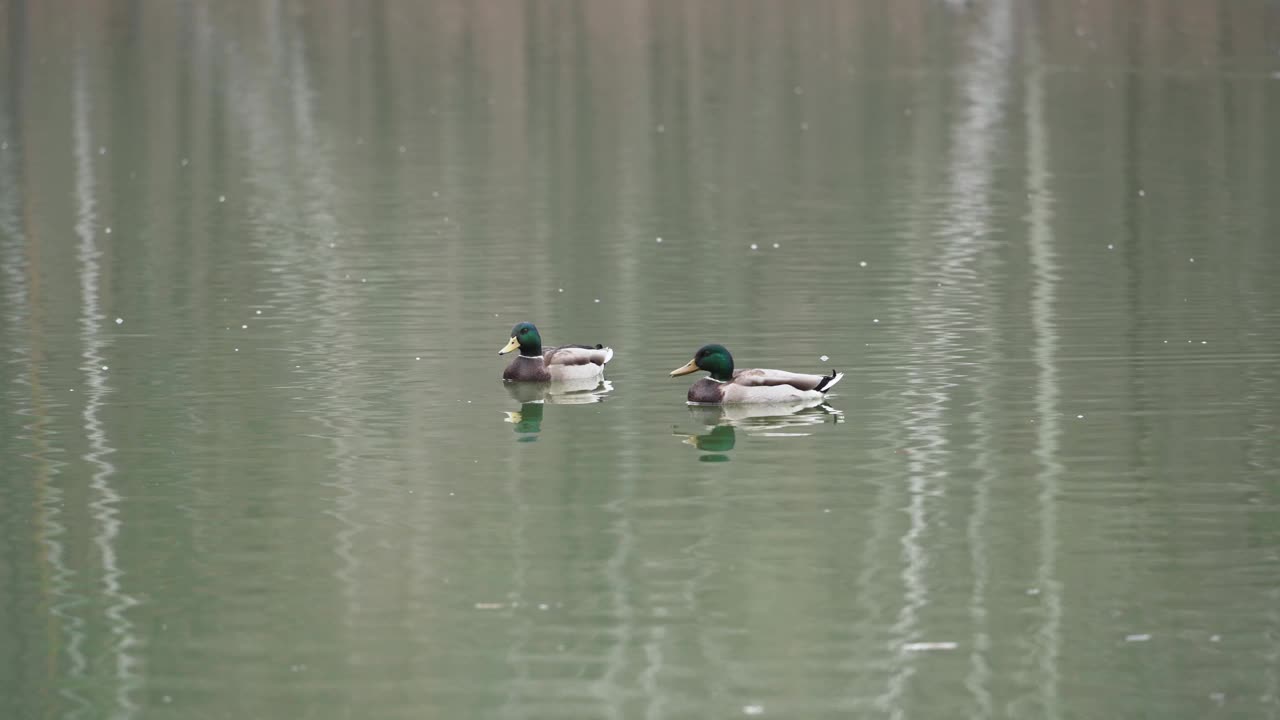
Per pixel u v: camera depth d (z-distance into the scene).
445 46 58.38
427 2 65.88
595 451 15.68
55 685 10.43
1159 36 58.47
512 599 11.80
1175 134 40.62
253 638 11.16
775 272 25.12
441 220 30.81
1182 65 52.34
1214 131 40.84
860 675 10.51
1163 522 13.25
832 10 64.56
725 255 26.70
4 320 21.92
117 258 26.72
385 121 45.56
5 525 13.46
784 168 37.16
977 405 17.08
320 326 21.56
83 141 41.50
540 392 18.17
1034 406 16.98
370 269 25.80
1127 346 19.66
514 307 22.83
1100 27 60.72
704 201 32.81
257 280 24.86
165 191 34.31
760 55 56.16
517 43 58.69
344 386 18.34
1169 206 30.89
